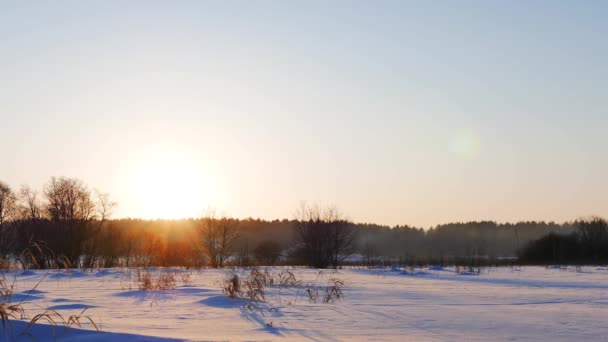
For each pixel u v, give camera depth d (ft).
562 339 28.25
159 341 23.99
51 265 122.72
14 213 141.69
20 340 24.26
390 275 90.94
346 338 27.78
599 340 27.99
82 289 55.93
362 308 41.19
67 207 138.00
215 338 26.58
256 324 32.37
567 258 166.71
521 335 29.32
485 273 101.30
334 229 137.28
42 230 135.64
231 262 139.54
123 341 23.89
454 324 33.06
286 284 61.26
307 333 29.25
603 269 121.29
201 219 139.44
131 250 115.65
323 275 86.69
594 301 48.42
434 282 73.77
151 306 40.88
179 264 108.27
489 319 35.42
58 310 37.24
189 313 37.17
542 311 40.19
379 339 27.58
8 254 36.32
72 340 24.12
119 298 46.37
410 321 34.27
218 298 45.78
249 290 48.49
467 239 280.10
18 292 49.39
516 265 143.02
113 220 144.05
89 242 140.67
